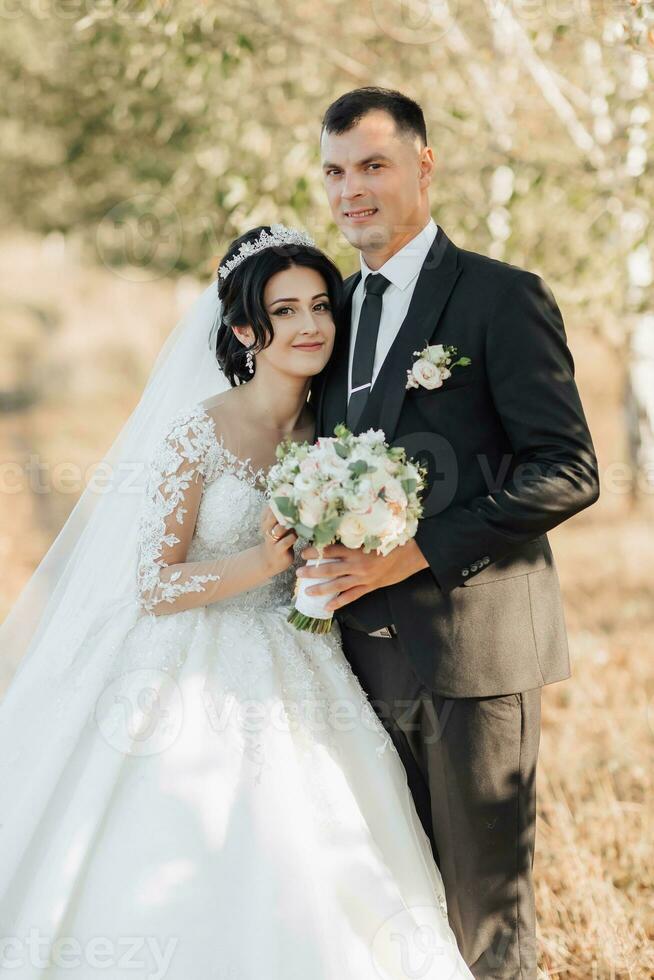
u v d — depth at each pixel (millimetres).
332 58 4879
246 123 4832
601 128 4812
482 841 2443
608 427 9250
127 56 5223
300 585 2445
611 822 3436
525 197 4434
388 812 2447
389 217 2459
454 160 4652
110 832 2346
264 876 2264
